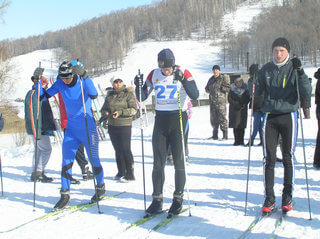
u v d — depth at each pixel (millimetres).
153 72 3902
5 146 12914
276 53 3578
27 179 5828
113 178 5504
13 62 24812
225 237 3049
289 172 3607
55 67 105438
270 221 3389
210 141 9188
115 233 3242
